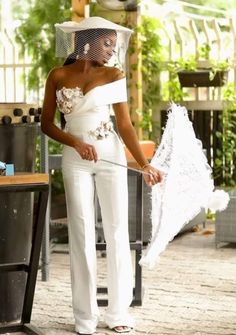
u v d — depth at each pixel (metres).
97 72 4.71
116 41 4.76
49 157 6.33
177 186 4.67
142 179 5.40
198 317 5.21
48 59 9.91
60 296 5.77
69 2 9.92
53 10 9.93
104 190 4.79
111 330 4.92
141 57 9.28
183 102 9.45
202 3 14.36
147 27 9.35
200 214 8.35
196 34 9.46
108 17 9.26
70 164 4.73
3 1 15.13
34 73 9.95
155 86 9.50
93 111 4.70
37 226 4.68
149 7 9.72
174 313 5.30
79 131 4.70
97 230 7.01
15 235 5.01
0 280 5.02
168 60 9.51
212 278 6.31
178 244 7.74
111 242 4.87
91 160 4.64
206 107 9.37
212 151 9.38
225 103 9.23
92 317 4.86
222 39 9.38
